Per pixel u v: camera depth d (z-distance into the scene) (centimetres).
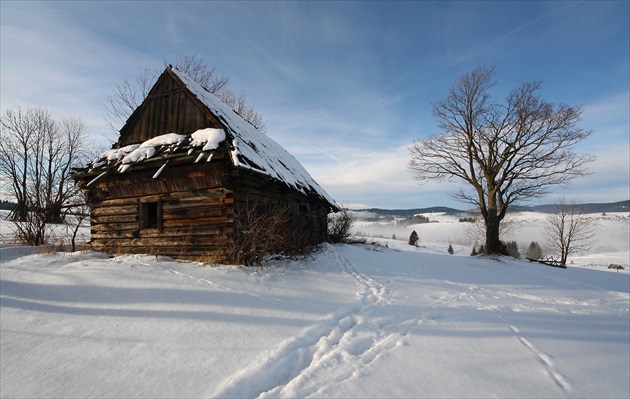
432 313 614
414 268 1198
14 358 359
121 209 993
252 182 955
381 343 446
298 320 505
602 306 804
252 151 950
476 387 332
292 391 310
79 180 1045
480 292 870
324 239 1630
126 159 948
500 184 1930
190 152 855
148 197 957
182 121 1006
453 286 925
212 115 946
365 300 659
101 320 469
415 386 329
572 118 1780
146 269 734
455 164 2088
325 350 414
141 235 955
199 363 352
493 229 1950
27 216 1277
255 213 883
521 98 1830
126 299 551
